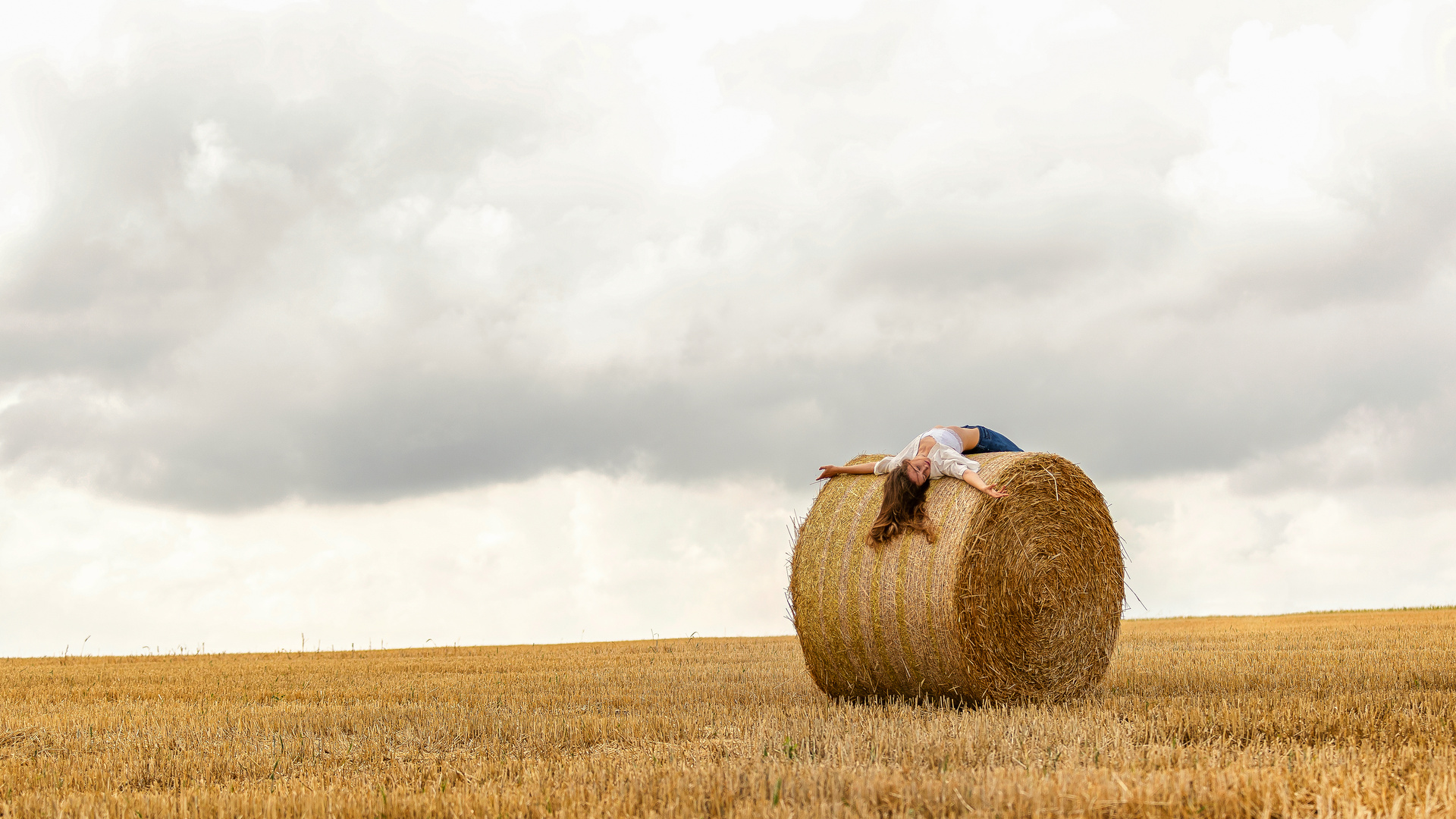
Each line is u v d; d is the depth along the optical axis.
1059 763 6.23
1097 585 9.99
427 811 5.41
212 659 21.11
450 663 18.47
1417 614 31.81
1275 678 11.62
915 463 9.41
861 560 9.76
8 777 6.97
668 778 5.84
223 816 5.53
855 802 5.18
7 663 20.61
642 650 21.75
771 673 14.63
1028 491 9.50
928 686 9.33
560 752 7.53
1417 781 5.30
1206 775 5.42
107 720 9.93
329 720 9.48
